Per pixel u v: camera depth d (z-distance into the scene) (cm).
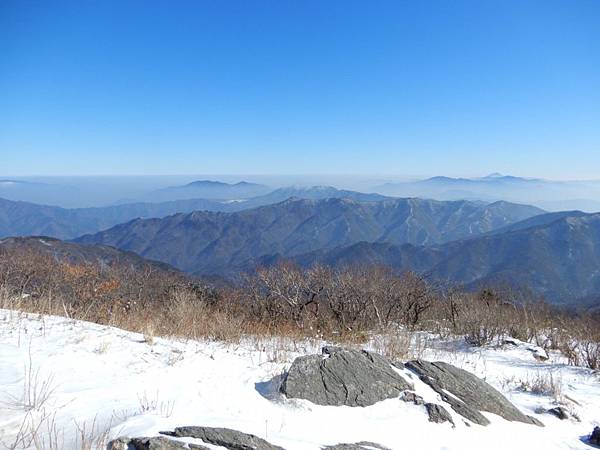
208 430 342
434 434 432
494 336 1188
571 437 504
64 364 481
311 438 381
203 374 513
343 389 475
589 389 725
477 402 516
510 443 452
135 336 660
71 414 370
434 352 919
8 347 510
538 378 714
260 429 379
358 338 973
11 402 375
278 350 703
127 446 309
